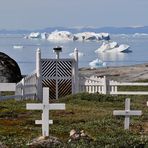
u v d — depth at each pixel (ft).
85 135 111.24
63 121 139.54
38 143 101.91
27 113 154.81
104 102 185.47
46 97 114.73
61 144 102.68
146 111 166.30
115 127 130.62
